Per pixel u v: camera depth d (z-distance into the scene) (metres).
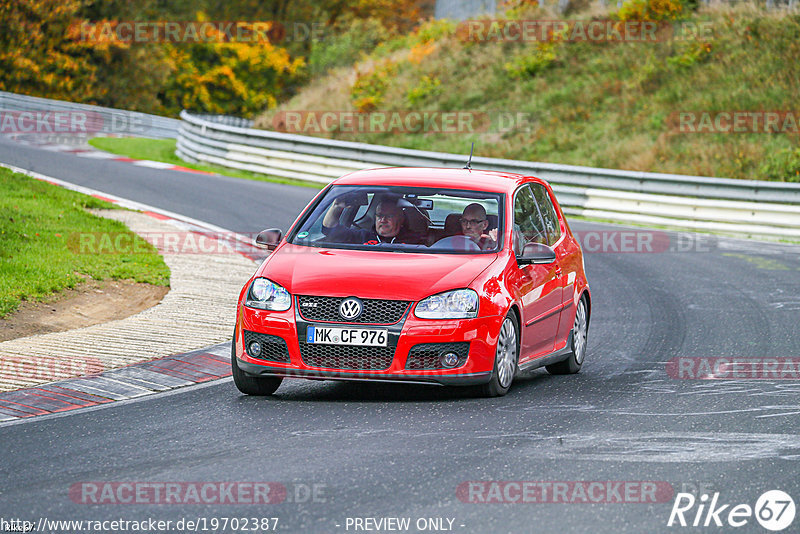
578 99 123.06
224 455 22.22
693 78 118.50
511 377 28.89
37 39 194.00
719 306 46.94
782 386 30.50
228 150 106.31
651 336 39.91
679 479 20.59
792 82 111.50
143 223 62.72
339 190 31.62
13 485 20.02
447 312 26.89
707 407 27.55
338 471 20.92
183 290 44.41
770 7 127.25
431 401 28.00
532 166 88.31
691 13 133.12
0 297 39.03
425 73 142.12
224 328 37.28
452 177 32.28
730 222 77.94
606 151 109.38
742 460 22.06
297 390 29.61
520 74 133.12
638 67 125.56
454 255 29.09
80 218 57.72
